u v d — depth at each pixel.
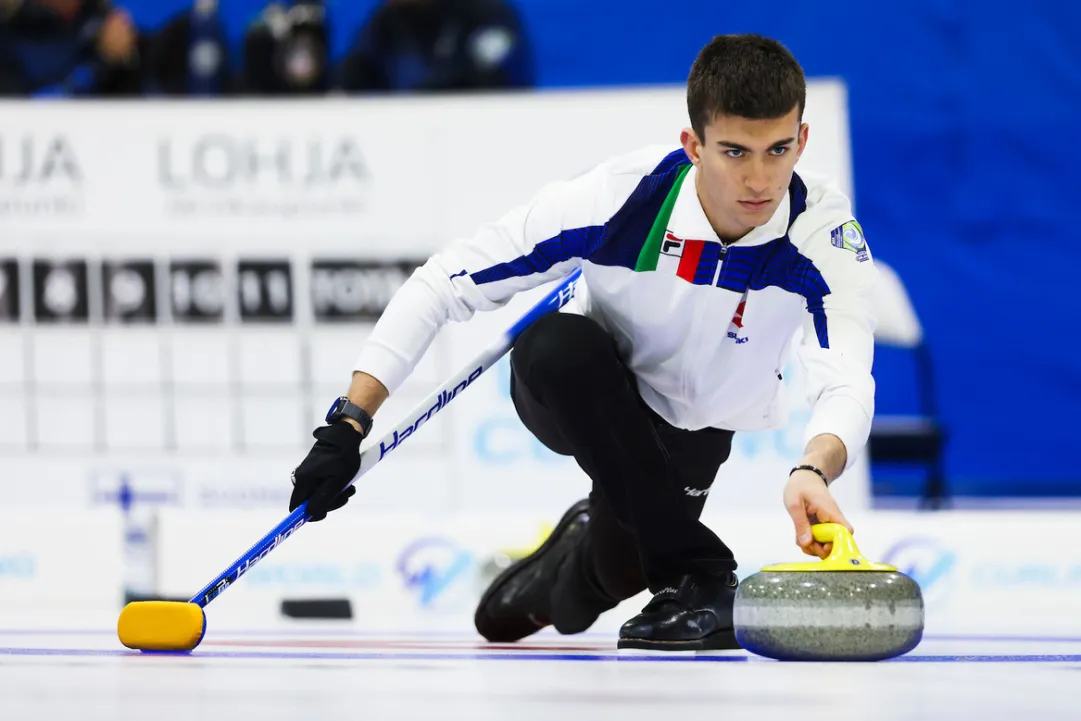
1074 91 26.38
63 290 18.06
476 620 11.09
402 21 22.61
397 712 5.41
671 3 26.73
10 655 8.87
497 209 18.09
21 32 22.75
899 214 26.38
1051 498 25.59
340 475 9.04
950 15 26.55
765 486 17.39
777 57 8.02
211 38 22.84
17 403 18.03
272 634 12.27
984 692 6.14
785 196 8.80
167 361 18.08
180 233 18.05
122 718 5.24
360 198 18.06
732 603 9.30
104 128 18.05
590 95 18.05
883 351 25.64
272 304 18.06
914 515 16.47
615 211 8.95
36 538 17.33
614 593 10.56
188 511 16.92
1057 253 26.17
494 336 17.66
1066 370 25.91
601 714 5.31
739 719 5.14
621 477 9.26
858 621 7.92
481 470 17.70
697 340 9.33
